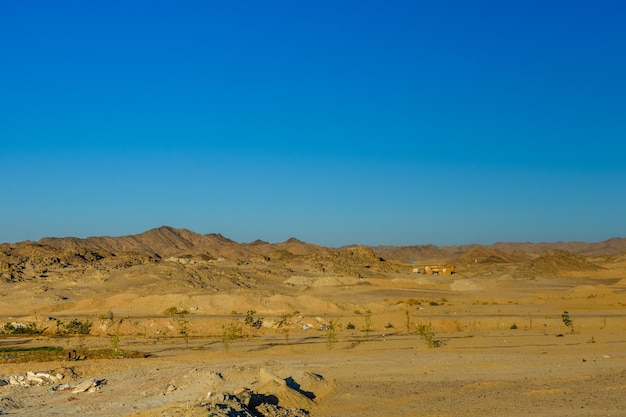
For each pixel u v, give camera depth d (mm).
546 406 28797
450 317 68375
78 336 63781
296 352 49844
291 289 111688
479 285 118375
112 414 30812
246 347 54188
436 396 31734
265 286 114500
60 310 86750
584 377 35250
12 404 33750
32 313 84812
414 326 64688
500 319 66062
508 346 50344
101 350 52562
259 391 31172
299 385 34031
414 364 41156
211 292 101750
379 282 121312
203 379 36062
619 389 31656
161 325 66500
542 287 118812
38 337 63750
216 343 57750
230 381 35500
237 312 80000
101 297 99500
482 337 56500
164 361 46156
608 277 140250
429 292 107938
